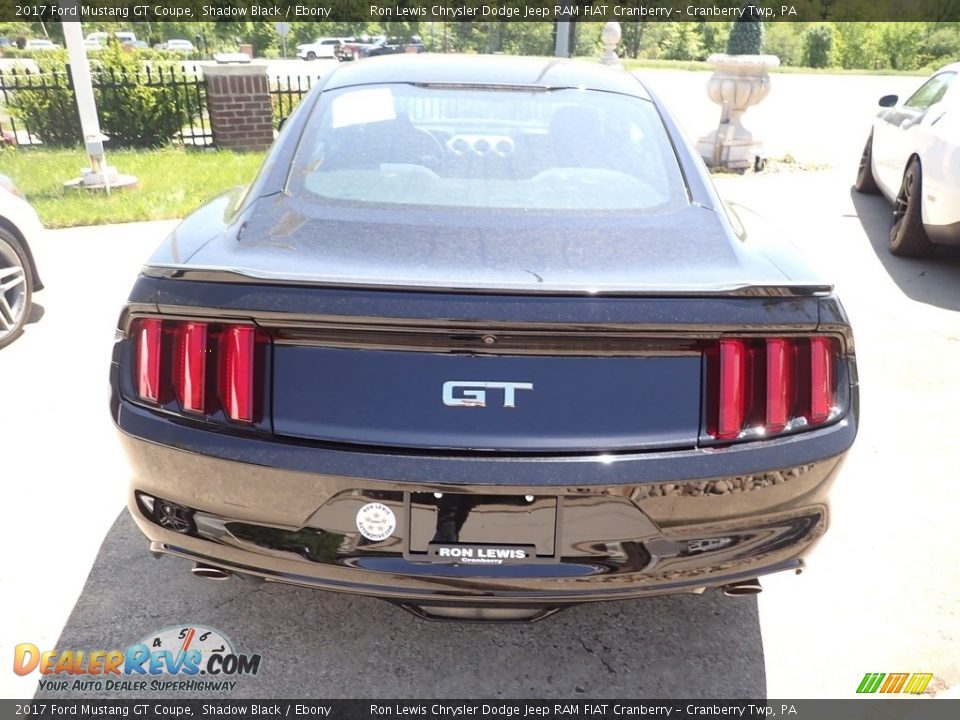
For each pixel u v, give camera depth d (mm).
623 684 2307
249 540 1963
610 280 1940
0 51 27516
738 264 2094
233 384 1878
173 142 11859
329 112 2748
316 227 2162
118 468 3336
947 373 4438
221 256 2035
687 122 15086
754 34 9938
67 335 4727
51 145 11594
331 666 2338
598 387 1864
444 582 1915
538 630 2510
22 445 3492
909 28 48062
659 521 1908
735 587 2117
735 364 1889
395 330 1815
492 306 1798
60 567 2709
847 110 18328
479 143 2604
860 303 5527
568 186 2430
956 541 2979
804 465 1947
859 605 2639
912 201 6266
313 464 1845
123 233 6992
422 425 1847
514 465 1832
